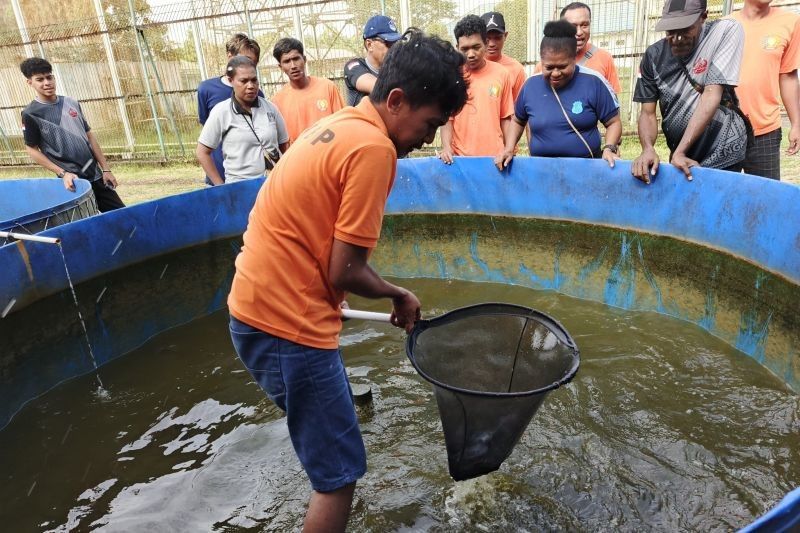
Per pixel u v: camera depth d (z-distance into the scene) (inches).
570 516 90.8
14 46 470.3
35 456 114.3
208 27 410.0
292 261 66.6
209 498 99.6
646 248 154.1
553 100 164.6
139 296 160.4
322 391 70.6
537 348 85.6
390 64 64.9
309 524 73.2
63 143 214.2
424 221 192.5
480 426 78.0
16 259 129.3
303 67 205.2
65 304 141.3
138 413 126.3
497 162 173.9
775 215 120.6
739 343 134.3
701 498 92.0
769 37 156.2
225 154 186.2
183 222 169.6
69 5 522.6
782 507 45.4
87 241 146.3
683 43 135.3
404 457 106.2
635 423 110.7
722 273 136.7
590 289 169.8
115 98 443.5
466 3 357.1
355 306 171.0
